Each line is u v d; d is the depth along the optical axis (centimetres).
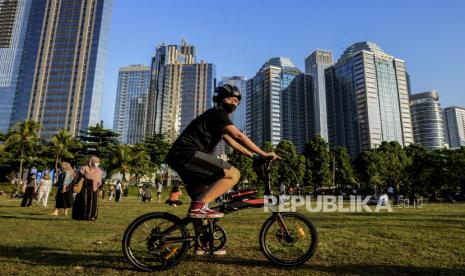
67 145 5031
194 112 16525
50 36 13200
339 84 12850
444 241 530
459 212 1266
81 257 402
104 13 13500
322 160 5328
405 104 12456
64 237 551
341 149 5984
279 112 12838
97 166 828
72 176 991
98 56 13000
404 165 3606
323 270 348
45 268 350
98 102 12812
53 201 1914
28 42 13762
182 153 346
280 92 13062
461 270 347
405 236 584
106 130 5519
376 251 448
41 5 13575
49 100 12581
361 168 6084
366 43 15050
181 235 362
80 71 12762
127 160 5419
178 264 369
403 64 12900
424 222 844
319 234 613
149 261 363
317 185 5412
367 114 11531
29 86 12744
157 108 16575
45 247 461
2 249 444
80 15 13350
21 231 621
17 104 13025
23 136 4503
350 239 553
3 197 2708
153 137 6531
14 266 355
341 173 5825
